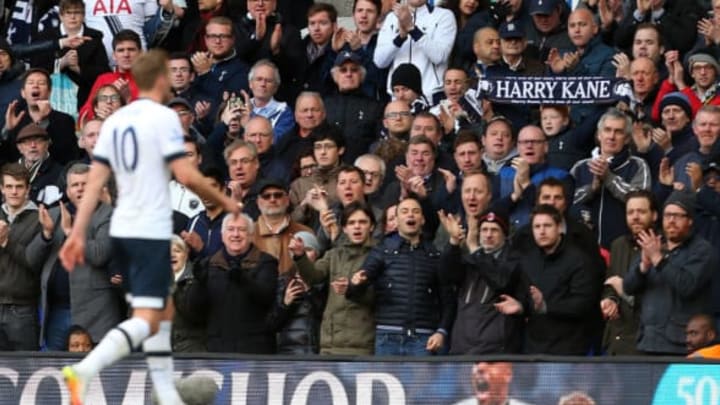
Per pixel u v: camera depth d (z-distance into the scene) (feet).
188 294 184.65
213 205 199.41
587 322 182.09
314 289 188.75
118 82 235.40
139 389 170.30
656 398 166.20
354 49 237.25
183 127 221.05
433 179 205.46
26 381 172.45
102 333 192.65
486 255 183.01
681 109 206.80
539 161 202.39
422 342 185.78
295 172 214.90
